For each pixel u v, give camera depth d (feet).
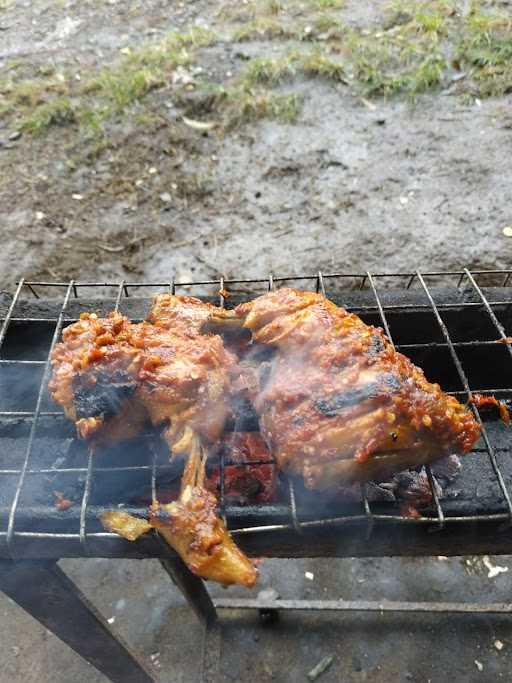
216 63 4.02
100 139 3.57
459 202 3.17
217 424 1.14
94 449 1.19
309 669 1.88
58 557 1.09
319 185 3.30
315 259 2.95
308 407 1.07
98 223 3.17
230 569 0.98
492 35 3.99
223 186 3.32
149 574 2.09
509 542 1.11
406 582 2.04
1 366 1.54
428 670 1.86
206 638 1.88
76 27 4.47
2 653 1.93
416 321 1.56
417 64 3.91
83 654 1.46
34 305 1.56
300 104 3.74
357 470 1.03
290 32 4.20
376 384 1.04
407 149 3.46
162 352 1.17
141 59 4.06
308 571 2.08
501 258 2.90
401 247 2.98
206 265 2.96
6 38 4.41
